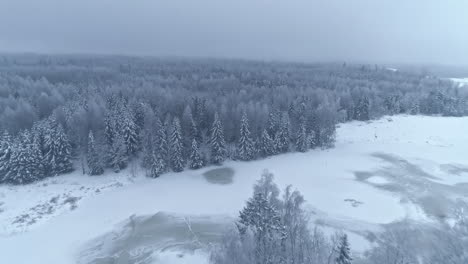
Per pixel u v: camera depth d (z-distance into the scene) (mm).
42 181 53312
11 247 36844
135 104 74750
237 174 58656
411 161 65938
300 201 32594
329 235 37625
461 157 68500
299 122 77688
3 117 65062
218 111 75875
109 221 42469
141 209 45406
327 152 71938
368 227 40312
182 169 59906
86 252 36156
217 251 32781
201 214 43844
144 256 35031
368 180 56156
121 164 59000
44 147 55500
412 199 48719
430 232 37688
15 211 44281
